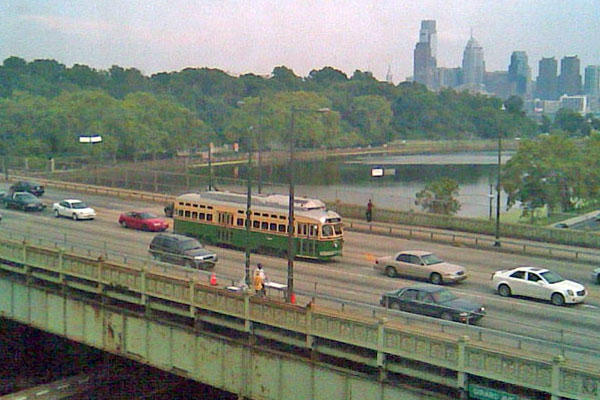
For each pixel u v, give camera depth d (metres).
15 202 72.38
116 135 143.25
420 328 27.97
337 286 40.94
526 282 38.91
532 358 23.42
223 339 32.41
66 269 39.59
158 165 143.25
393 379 27.64
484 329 25.44
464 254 53.00
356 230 63.59
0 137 140.00
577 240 55.84
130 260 46.53
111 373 44.06
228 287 34.38
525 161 94.62
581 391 22.30
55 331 40.84
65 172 105.69
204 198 56.03
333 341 29.14
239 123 178.25
